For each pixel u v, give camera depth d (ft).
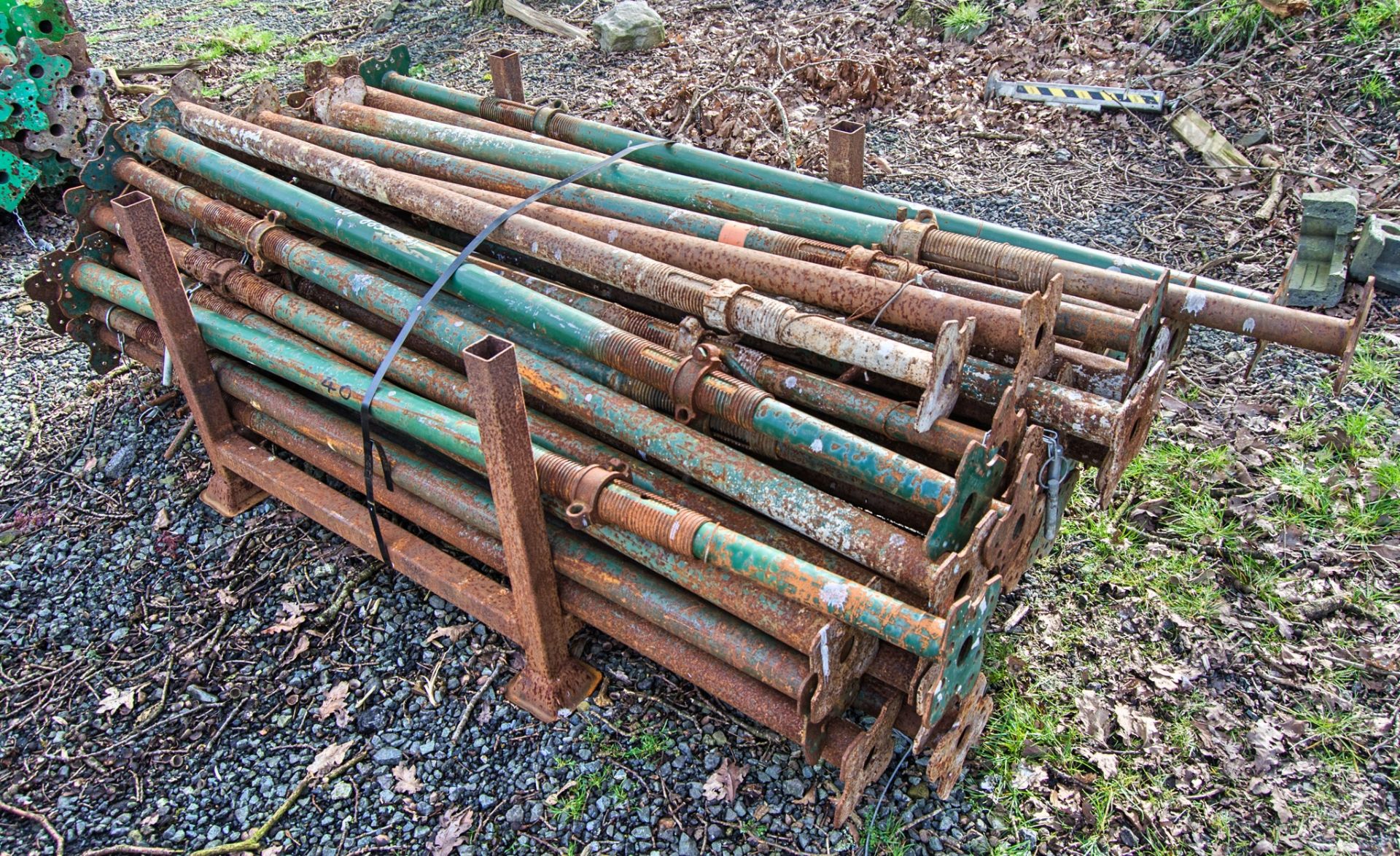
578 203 13.75
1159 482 14.93
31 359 19.60
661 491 11.16
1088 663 12.47
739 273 11.62
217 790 11.64
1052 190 22.18
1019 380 9.38
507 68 16.92
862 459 9.52
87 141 23.32
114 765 12.00
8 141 22.63
